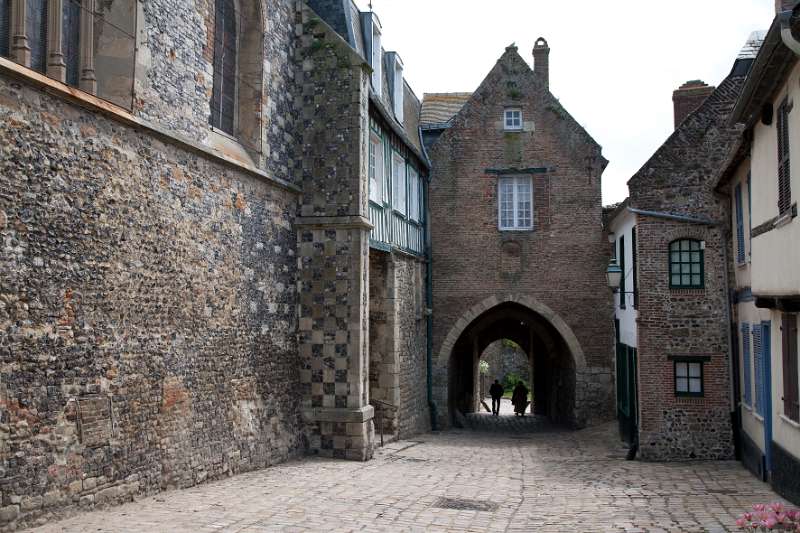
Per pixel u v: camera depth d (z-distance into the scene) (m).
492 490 10.27
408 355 17.69
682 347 14.21
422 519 8.01
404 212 17.78
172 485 8.77
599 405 19.67
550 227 20.17
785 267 8.64
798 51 7.28
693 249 14.37
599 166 20.16
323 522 7.54
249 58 11.56
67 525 6.68
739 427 13.86
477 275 20.23
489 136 20.53
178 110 9.20
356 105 12.71
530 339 29.84
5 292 6.41
